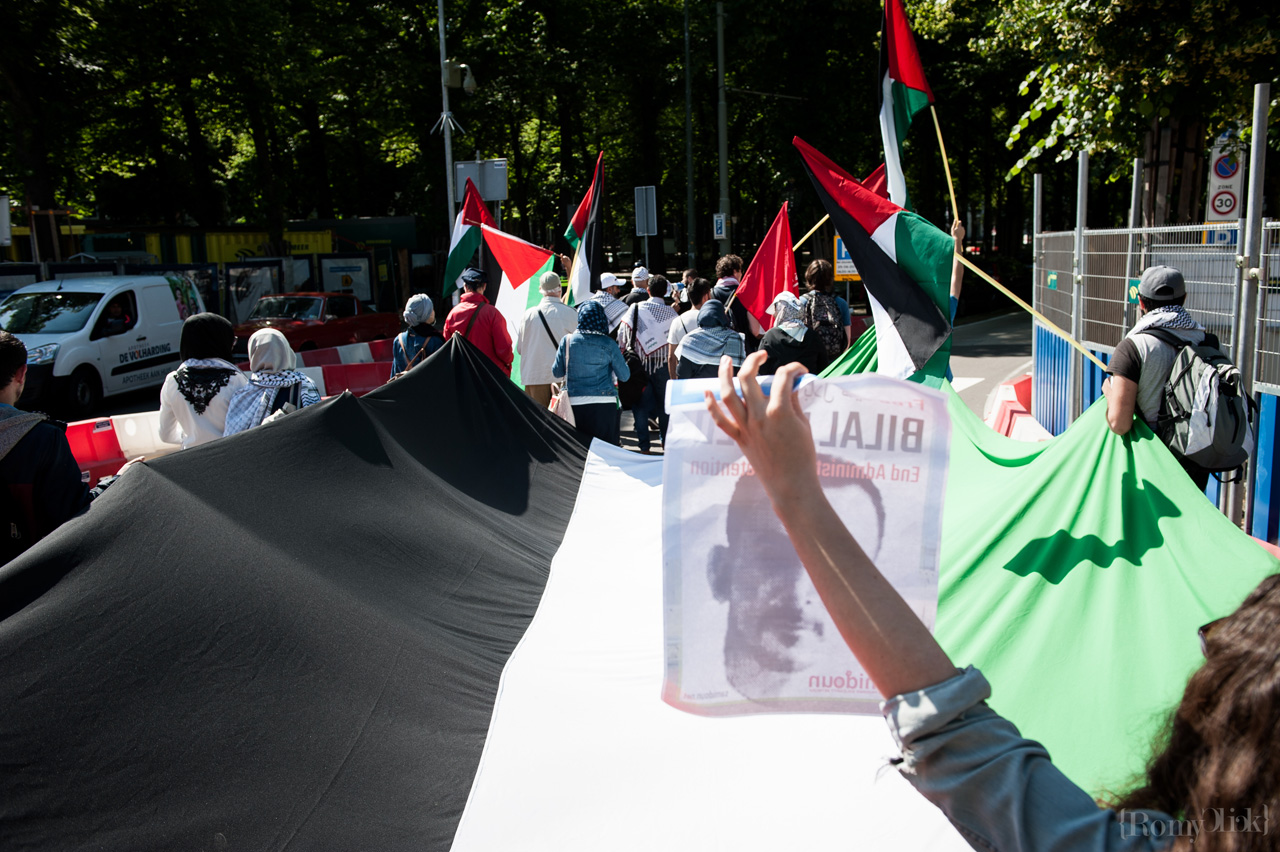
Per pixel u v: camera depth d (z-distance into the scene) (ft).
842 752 10.06
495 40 100.12
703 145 141.18
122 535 9.63
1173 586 10.43
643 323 32.58
